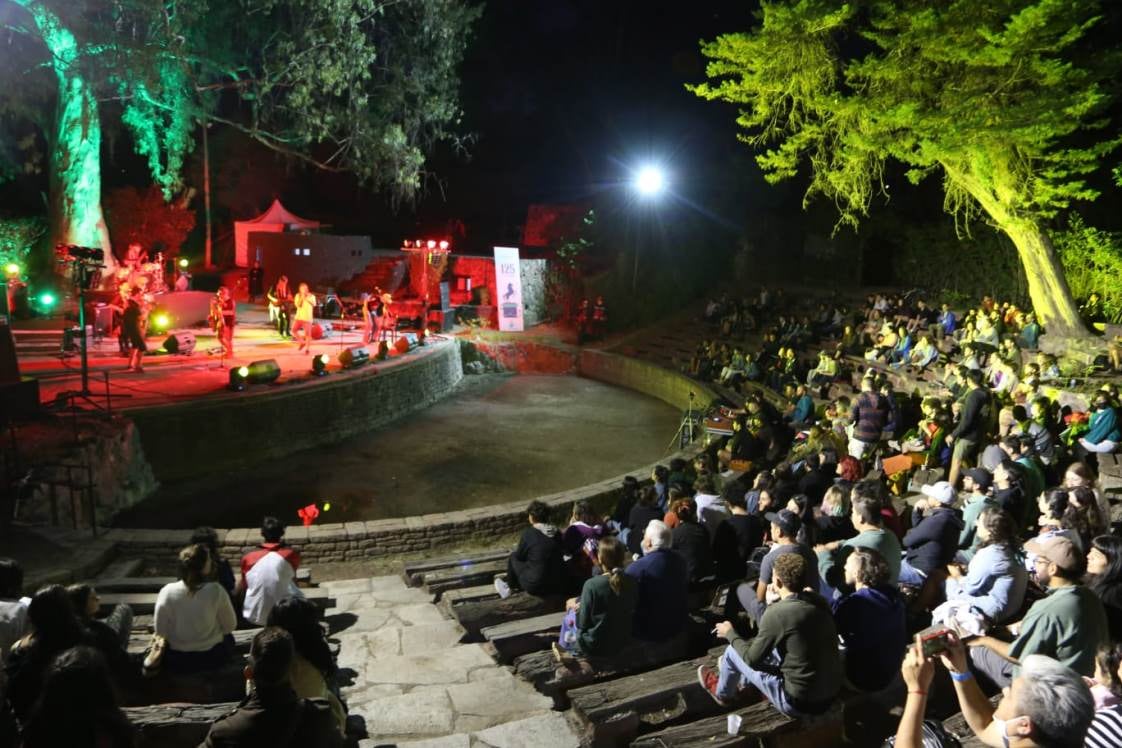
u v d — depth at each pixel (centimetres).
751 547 799
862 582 553
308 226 3922
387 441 2108
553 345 3169
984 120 1535
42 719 357
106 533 1217
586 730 569
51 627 465
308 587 1034
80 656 369
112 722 367
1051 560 505
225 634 622
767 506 929
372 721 625
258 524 1522
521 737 578
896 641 543
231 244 4312
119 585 980
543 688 639
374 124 2842
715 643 692
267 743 373
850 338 2292
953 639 380
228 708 544
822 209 3438
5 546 1142
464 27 2956
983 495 786
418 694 662
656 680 591
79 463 1386
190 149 2988
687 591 697
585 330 3200
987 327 1947
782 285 3453
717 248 3631
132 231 3856
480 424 2330
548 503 1459
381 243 4906
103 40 2402
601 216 3744
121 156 4341
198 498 1634
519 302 3241
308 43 2684
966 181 1839
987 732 365
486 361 3117
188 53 2667
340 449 2014
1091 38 2139
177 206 3956
